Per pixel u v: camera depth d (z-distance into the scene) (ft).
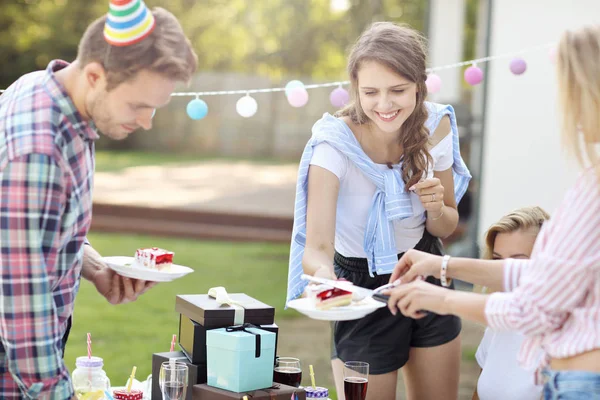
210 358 7.26
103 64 5.63
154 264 7.07
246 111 9.26
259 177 46.03
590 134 5.35
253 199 39.04
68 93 5.79
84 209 6.04
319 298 6.59
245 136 53.57
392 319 8.21
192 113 9.09
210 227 34.68
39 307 5.53
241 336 7.00
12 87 5.96
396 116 7.58
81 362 7.71
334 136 7.94
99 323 20.22
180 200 37.83
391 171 8.07
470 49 40.14
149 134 54.29
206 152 53.93
